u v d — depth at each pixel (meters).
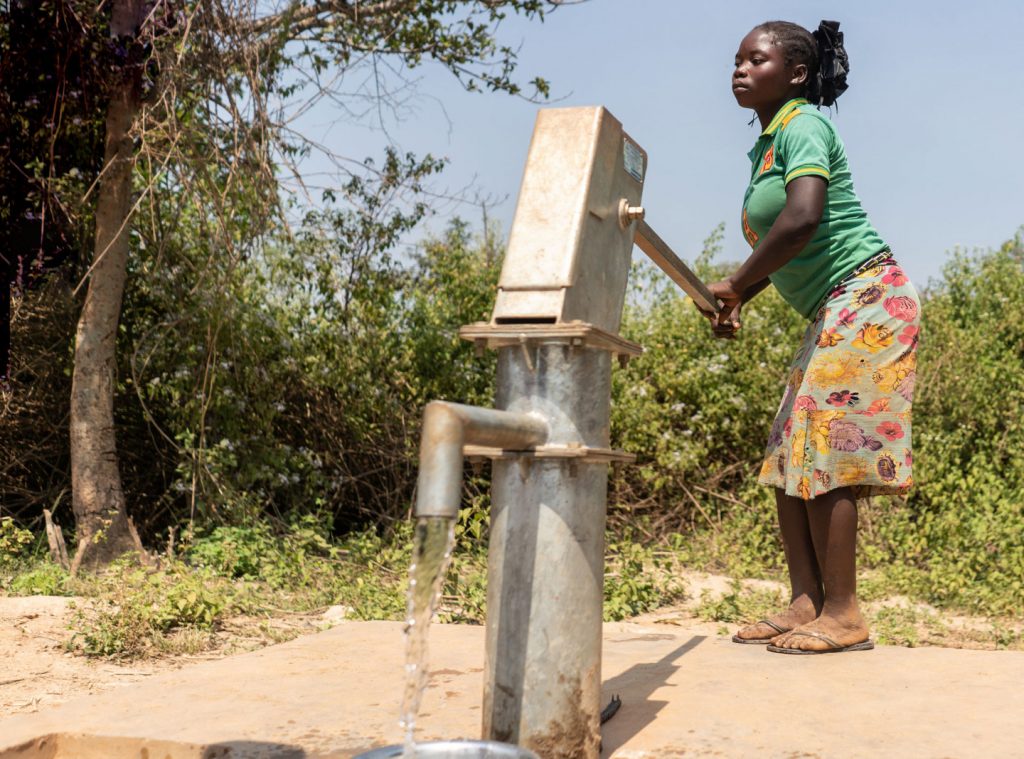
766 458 3.26
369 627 3.49
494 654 1.81
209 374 7.64
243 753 2.06
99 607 4.88
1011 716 2.28
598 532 1.85
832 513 3.02
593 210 1.87
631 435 8.67
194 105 6.38
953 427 9.00
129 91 6.48
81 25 6.31
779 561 7.61
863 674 2.68
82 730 2.20
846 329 3.01
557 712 1.78
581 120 1.89
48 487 7.89
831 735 2.13
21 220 7.06
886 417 2.98
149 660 4.18
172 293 7.61
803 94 3.28
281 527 7.70
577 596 1.81
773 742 2.08
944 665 2.79
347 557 7.24
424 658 1.51
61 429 7.83
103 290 6.73
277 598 5.85
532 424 1.74
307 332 8.39
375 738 2.14
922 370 9.05
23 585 5.71
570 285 1.76
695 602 6.29
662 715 2.28
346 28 7.27
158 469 7.86
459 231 9.16
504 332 1.76
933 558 7.20
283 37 6.61
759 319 9.05
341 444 8.45
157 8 6.20
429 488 1.46
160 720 2.28
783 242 2.90
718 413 8.72
